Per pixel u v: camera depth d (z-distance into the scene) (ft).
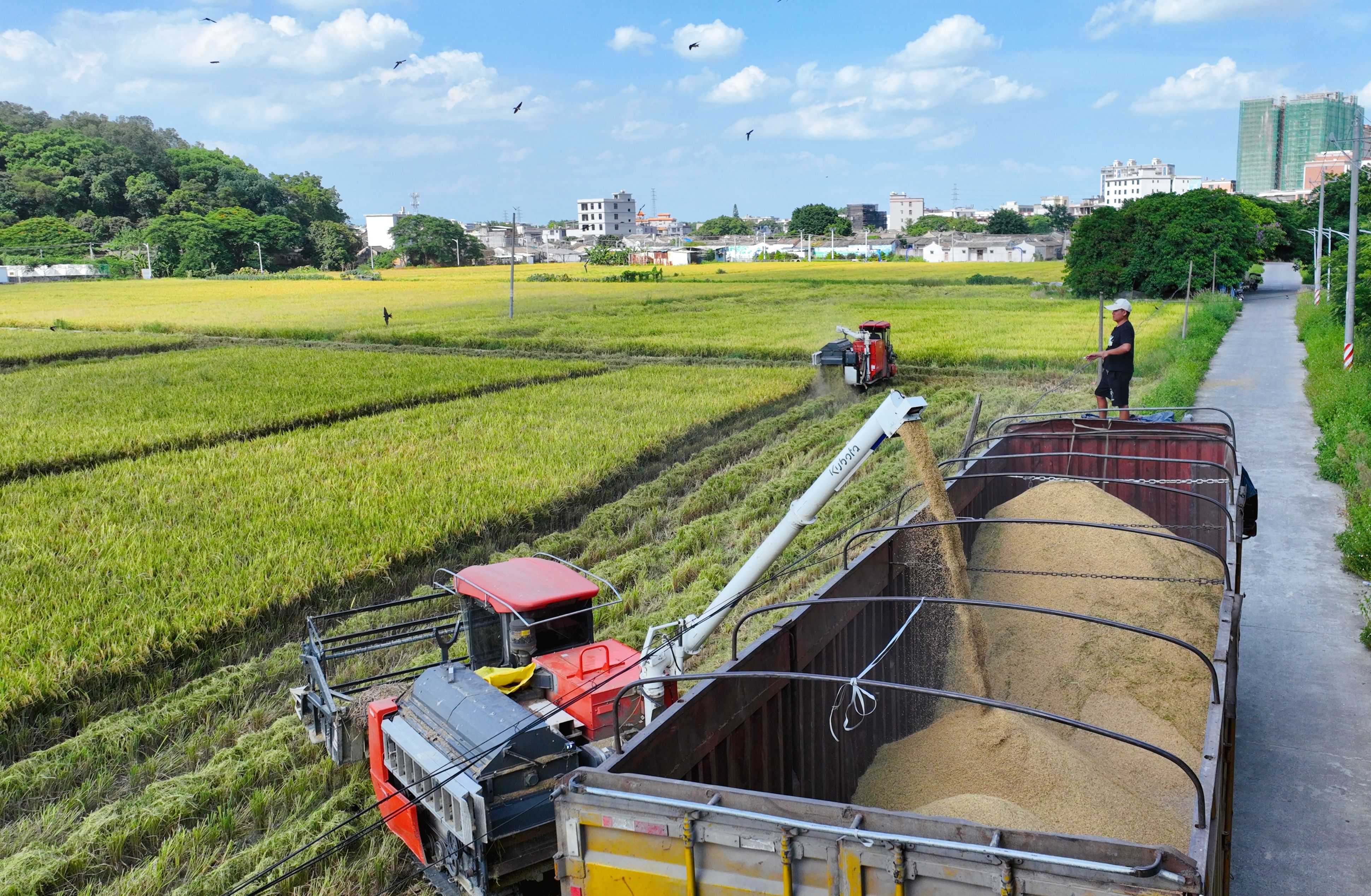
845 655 20.21
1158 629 23.39
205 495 51.55
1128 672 22.04
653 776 13.48
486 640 24.68
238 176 465.47
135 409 79.97
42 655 31.65
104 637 32.71
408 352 130.21
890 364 93.15
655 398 82.12
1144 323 143.95
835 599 16.31
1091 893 9.67
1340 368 89.45
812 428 70.79
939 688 23.07
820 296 220.02
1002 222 508.12
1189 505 32.04
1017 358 104.17
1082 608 24.39
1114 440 33.22
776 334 137.18
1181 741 19.80
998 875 10.03
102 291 273.13
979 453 29.99
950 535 21.12
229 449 64.23
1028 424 35.68
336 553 40.73
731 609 20.51
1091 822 16.29
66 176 430.20
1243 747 26.02
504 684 22.00
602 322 164.35
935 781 18.38
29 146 436.76
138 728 27.63
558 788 12.48
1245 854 21.31
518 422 71.82
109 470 58.49
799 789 17.80
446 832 19.16
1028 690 22.17
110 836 22.29
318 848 21.38
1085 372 97.96
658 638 21.75
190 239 378.12
